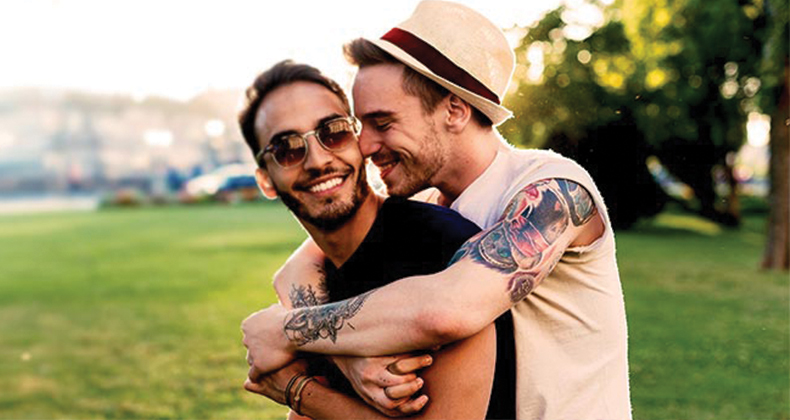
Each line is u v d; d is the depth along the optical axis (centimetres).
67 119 5644
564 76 1698
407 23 186
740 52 1332
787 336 750
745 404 544
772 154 1247
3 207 4269
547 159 178
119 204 3906
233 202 4041
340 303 170
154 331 866
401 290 162
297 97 180
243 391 628
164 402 604
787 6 1161
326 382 185
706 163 2128
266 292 1103
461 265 160
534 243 163
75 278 1315
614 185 1594
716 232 2009
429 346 157
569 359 177
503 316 171
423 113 181
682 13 1300
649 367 648
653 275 1187
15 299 1120
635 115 1659
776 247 1240
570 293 177
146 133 5612
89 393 639
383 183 192
